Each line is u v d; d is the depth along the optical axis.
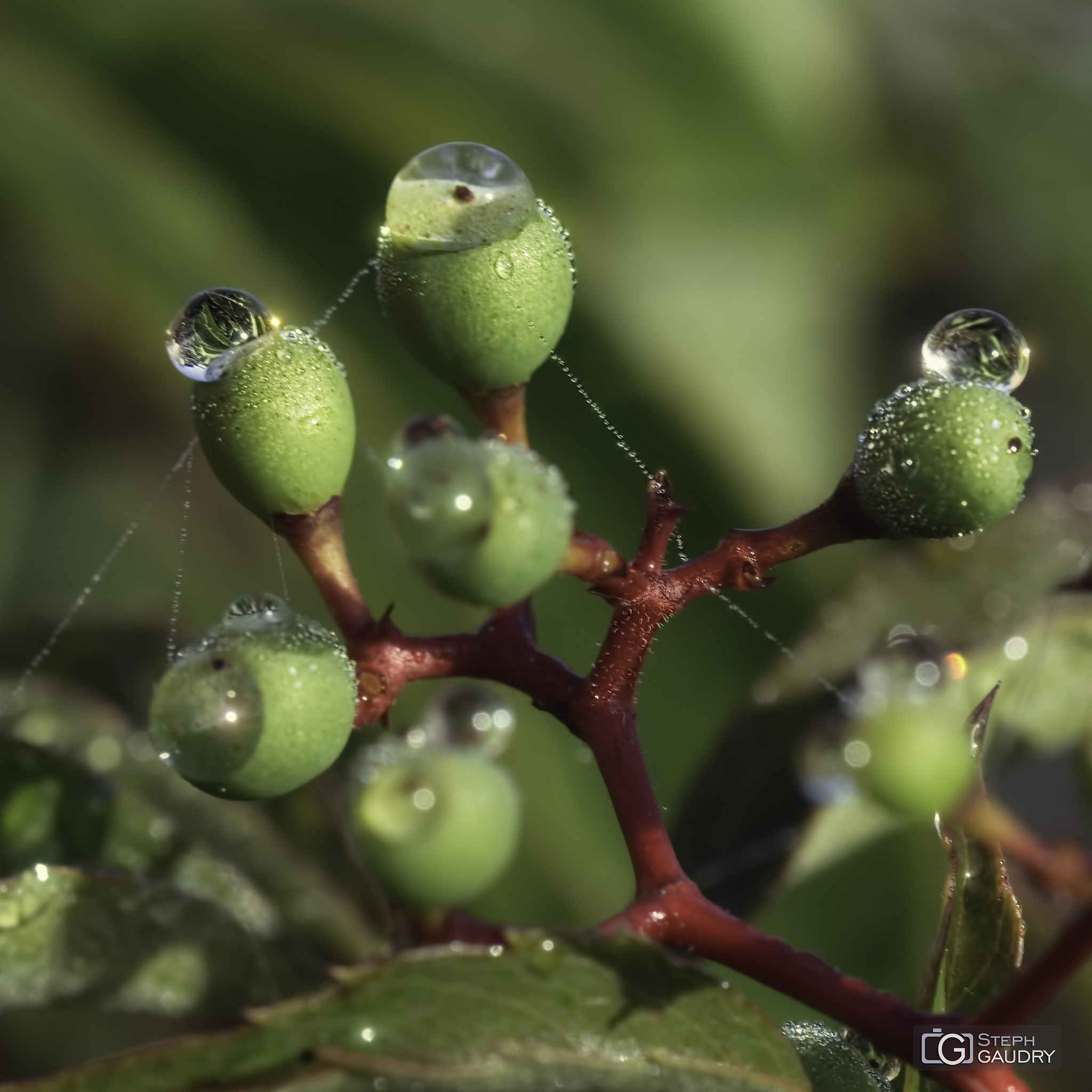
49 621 0.22
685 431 0.26
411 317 0.20
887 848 0.22
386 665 0.20
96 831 0.21
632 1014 0.19
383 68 0.27
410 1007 0.19
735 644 0.24
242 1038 0.19
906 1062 0.19
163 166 0.25
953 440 0.20
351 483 0.24
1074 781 0.21
